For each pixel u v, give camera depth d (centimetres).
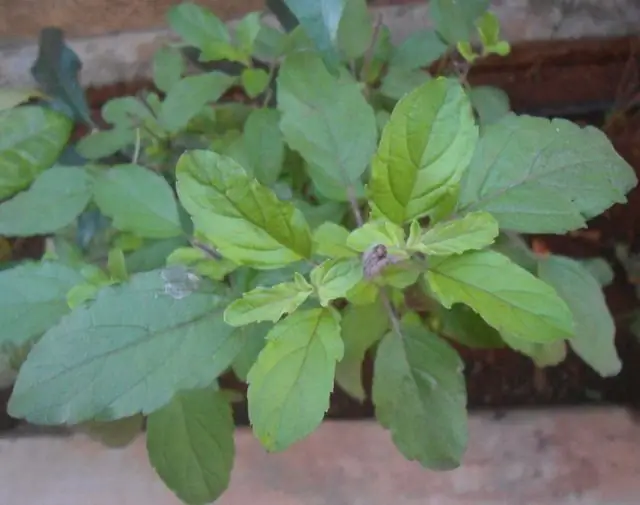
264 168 20
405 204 15
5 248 29
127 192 19
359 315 18
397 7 30
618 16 30
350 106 18
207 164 15
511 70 31
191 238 19
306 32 20
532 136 18
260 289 16
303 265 18
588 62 31
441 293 15
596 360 18
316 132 18
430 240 15
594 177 18
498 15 30
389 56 24
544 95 31
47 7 32
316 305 18
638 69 30
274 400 15
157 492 23
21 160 20
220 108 24
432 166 15
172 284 17
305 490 23
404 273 16
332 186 18
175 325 17
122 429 21
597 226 29
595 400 26
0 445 24
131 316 17
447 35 22
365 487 23
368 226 15
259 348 19
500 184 18
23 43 32
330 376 15
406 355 18
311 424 15
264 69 25
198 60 25
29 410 16
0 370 23
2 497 24
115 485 24
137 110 24
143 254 20
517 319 15
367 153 18
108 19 32
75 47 32
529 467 23
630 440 23
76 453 24
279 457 23
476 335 20
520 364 27
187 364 17
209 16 22
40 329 18
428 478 23
